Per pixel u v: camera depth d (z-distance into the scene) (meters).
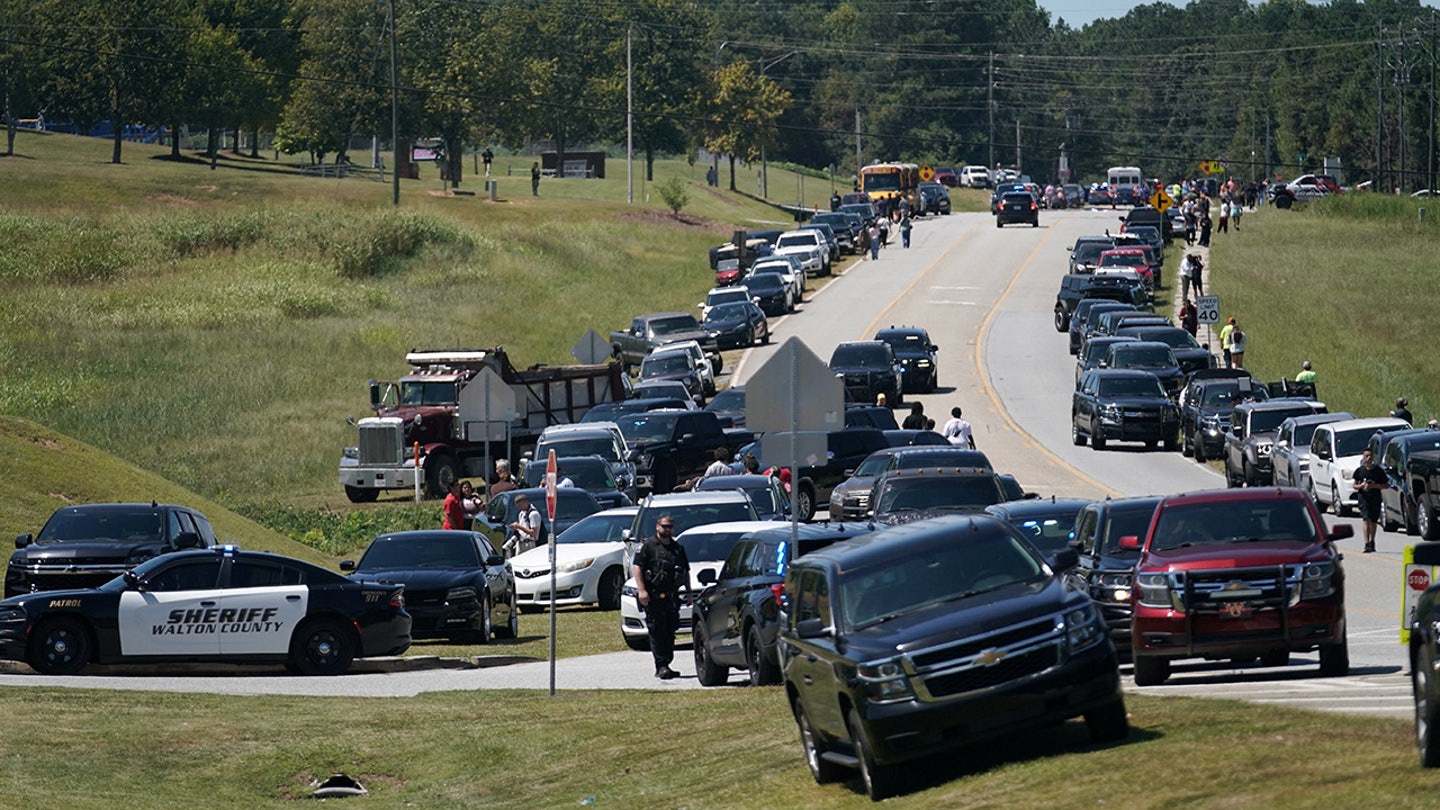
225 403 188.88
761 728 49.66
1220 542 55.09
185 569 71.88
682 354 185.88
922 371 189.12
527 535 104.38
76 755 52.22
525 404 157.62
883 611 40.59
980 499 83.25
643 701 58.31
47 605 70.69
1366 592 84.31
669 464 137.75
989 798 36.25
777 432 58.25
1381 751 35.34
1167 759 36.69
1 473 107.69
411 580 81.75
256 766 52.25
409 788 50.31
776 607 58.34
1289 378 189.75
